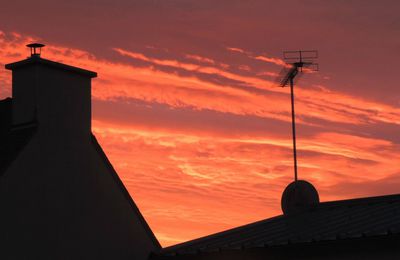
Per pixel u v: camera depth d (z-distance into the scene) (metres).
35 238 44.22
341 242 34.25
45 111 46.38
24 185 44.25
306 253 35.47
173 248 41.88
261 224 43.78
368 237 33.47
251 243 37.94
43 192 45.22
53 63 47.06
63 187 46.44
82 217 47.22
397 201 41.41
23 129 46.03
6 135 47.03
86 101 49.09
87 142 48.69
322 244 34.91
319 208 44.19
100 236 48.06
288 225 41.59
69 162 47.19
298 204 44.75
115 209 49.47
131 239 50.00
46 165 45.75
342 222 38.91
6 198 43.12
